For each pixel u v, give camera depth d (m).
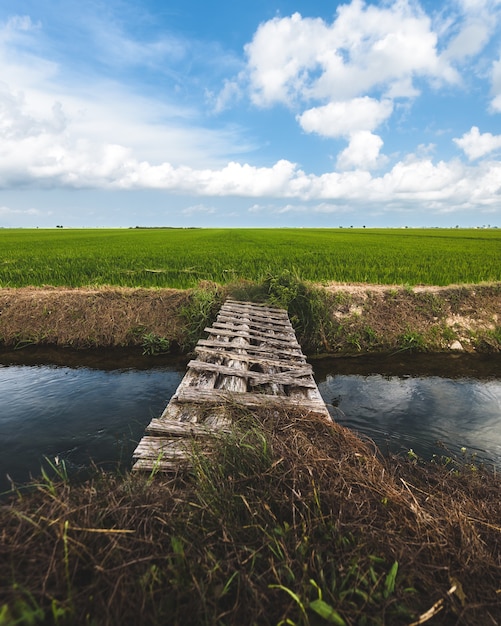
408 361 7.56
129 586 1.41
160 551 1.61
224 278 10.72
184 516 1.84
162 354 7.61
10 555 1.46
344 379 6.60
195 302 8.38
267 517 1.89
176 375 6.45
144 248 21.11
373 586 1.54
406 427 4.76
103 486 2.10
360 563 1.65
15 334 7.90
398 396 5.81
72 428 4.49
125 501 1.90
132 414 4.89
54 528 1.59
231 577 1.47
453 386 6.27
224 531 1.73
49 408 5.05
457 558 1.75
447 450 4.20
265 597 1.46
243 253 17.30
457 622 1.49
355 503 1.97
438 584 1.63
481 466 3.39
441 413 5.19
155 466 2.42
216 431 2.81
